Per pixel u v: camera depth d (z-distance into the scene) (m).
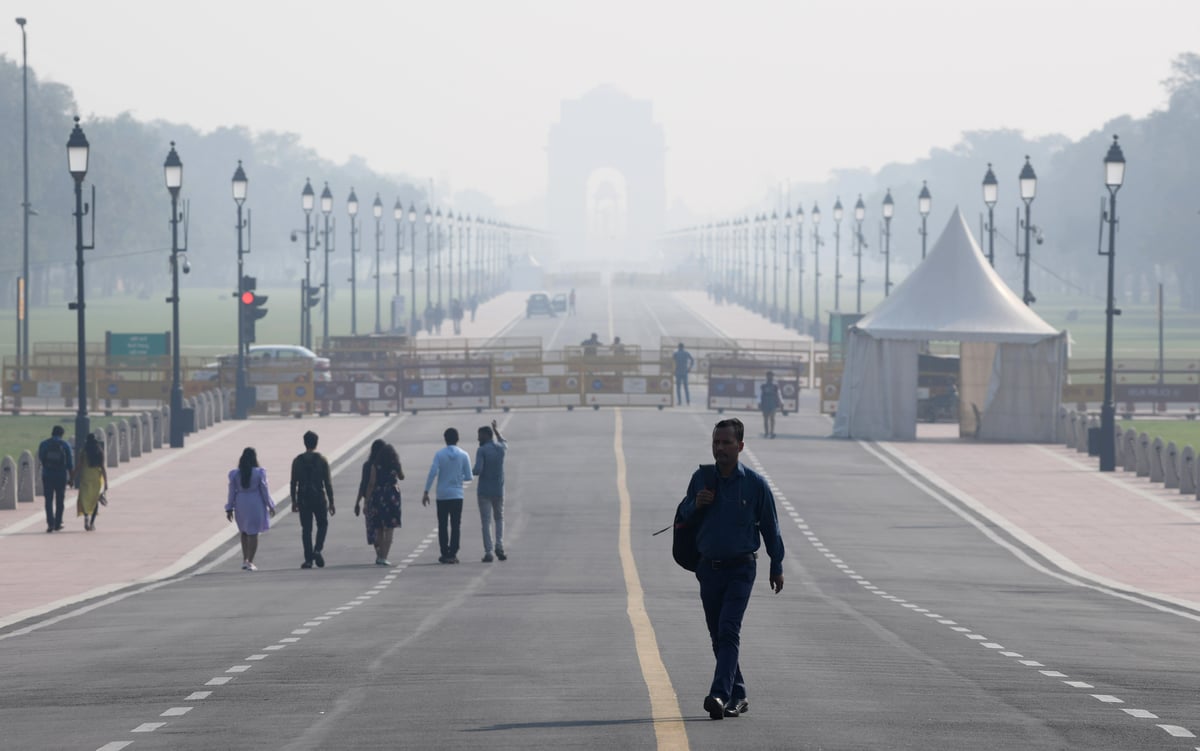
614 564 45.56
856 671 23.92
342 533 54.62
